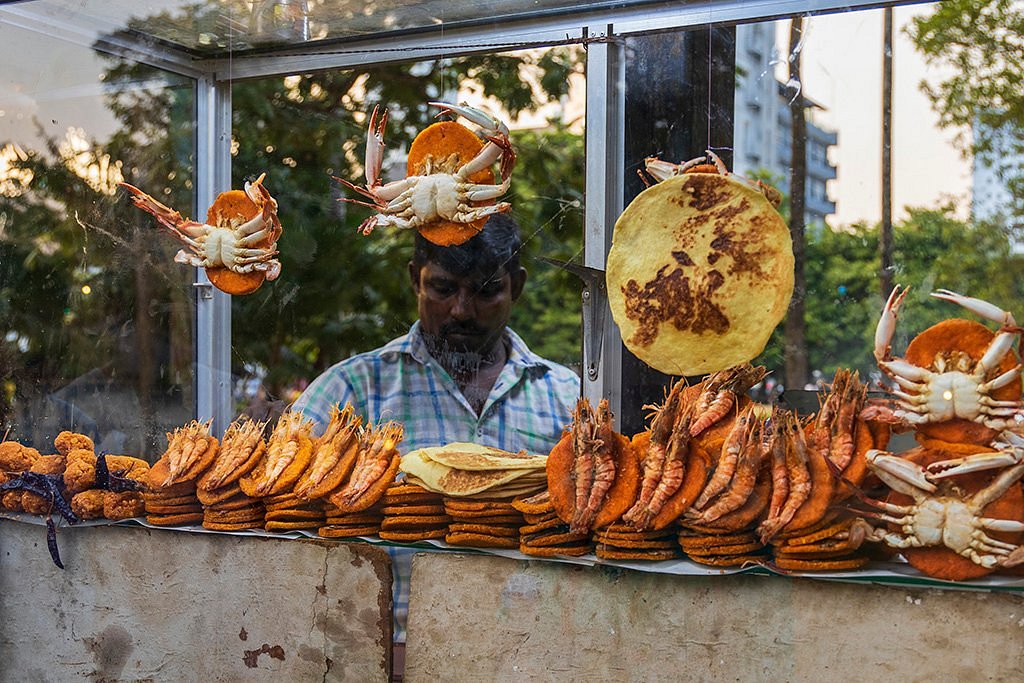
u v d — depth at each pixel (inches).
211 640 102.3
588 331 99.7
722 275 85.0
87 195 121.1
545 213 102.8
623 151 100.0
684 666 84.2
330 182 116.2
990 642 75.6
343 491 95.0
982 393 77.8
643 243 88.0
